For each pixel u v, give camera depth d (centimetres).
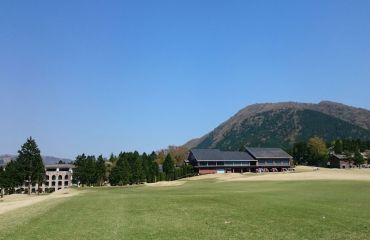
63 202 4019
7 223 2391
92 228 2095
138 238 1792
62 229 2077
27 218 2597
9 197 9862
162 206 3250
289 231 1973
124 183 14512
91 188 10900
